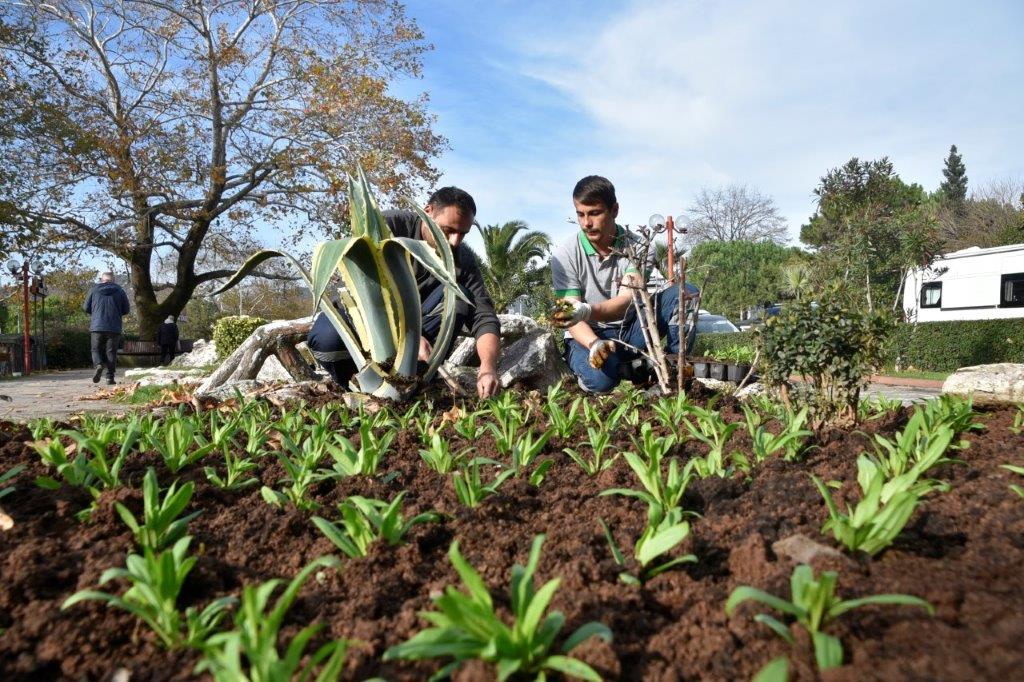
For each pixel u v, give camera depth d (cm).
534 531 182
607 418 346
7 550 168
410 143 2192
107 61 2094
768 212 5716
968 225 3853
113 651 123
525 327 738
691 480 222
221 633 121
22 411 688
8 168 1836
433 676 112
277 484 235
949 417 280
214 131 2209
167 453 250
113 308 1275
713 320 2319
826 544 153
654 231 416
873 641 113
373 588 145
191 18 2117
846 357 282
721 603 134
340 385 494
